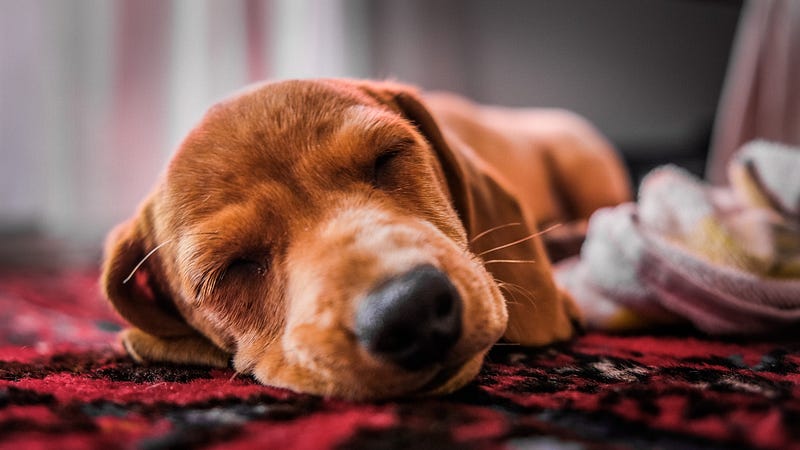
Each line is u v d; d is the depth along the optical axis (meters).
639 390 0.22
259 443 0.19
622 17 1.01
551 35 1.03
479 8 1.05
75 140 0.86
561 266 0.39
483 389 0.24
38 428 0.21
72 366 0.30
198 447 0.19
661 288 0.31
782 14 0.48
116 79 0.88
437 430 0.20
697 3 1.01
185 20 0.90
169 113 0.90
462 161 0.32
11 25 0.85
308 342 0.24
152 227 0.31
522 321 0.29
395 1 1.01
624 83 1.02
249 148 0.28
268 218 0.27
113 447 0.19
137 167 0.89
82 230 0.87
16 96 0.86
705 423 0.20
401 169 0.28
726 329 0.30
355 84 0.32
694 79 1.03
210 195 0.28
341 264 0.24
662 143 0.97
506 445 0.19
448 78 1.03
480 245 0.31
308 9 0.95
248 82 0.92
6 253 0.84
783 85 0.48
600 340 0.31
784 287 0.30
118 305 0.31
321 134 0.28
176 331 0.31
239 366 0.28
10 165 0.86
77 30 0.86
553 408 0.22
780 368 0.25
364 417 0.21
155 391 0.25
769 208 0.35
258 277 0.28
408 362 0.22
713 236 0.32
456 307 0.23
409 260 0.23
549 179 0.54
